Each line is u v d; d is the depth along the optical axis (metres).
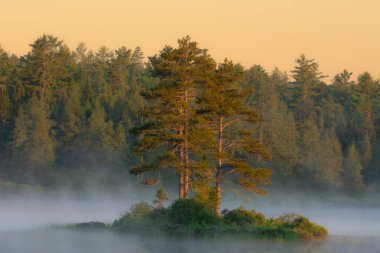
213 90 144.88
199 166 140.88
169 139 144.38
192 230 124.56
